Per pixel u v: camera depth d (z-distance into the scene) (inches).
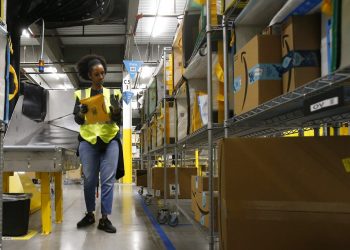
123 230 121.3
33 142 174.2
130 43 350.6
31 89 176.6
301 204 55.6
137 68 285.9
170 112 154.6
